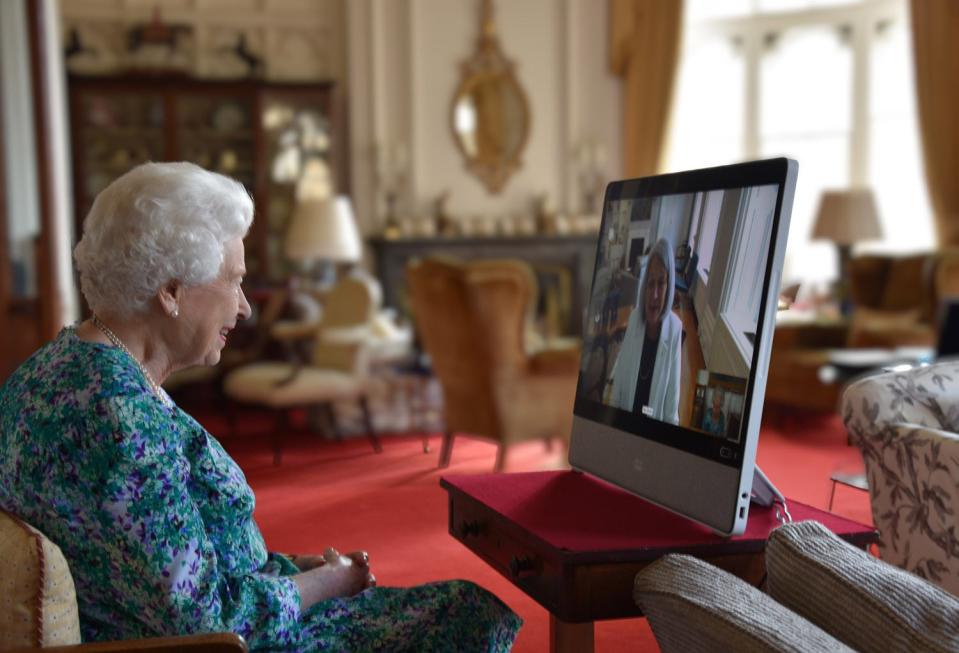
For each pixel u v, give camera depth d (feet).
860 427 6.90
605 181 29.22
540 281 28.48
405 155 28.19
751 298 4.83
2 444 4.43
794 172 4.73
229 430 20.10
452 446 17.15
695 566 4.39
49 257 17.38
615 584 4.82
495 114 28.76
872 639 3.74
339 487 14.52
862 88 26.55
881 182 26.48
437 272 15.23
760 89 28.14
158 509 4.18
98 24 27.02
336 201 22.45
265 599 4.60
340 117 28.40
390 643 4.98
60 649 3.83
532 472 6.53
